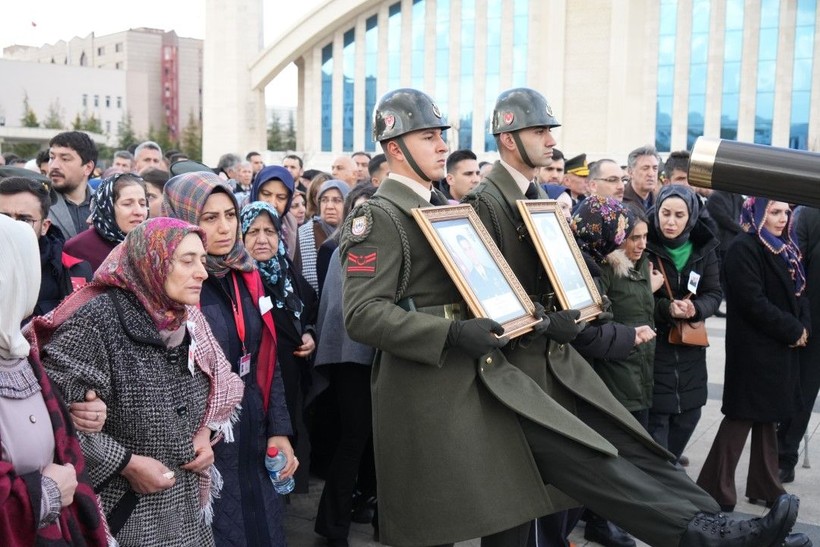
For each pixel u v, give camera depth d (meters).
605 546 4.74
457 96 40.12
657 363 5.03
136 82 94.62
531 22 38.62
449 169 6.04
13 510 2.21
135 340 2.88
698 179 1.25
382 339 2.96
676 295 5.00
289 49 41.53
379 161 6.73
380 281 3.02
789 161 1.21
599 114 37.06
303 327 4.92
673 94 36.25
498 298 3.07
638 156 6.99
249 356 3.65
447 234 3.04
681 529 2.85
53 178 5.57
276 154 42.28
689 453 6.37
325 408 5.41
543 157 3.46
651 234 5.06
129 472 2.81
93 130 53.22
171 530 2.96
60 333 2.79
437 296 3.12
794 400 5.53
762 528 2.74
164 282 2.87
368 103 41.50
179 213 3.65
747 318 5.18
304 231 6.10
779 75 34.75
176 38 109.25
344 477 4.61
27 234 2.35
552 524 4.07
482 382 3.06
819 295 5.82
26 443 2.32
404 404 3.07
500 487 3.01
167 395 2.96
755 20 34.84
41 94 79.62
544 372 3.36
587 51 37.09
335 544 4.61
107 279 2.91
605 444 2.98
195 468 3.07
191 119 79.62
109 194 4.42
